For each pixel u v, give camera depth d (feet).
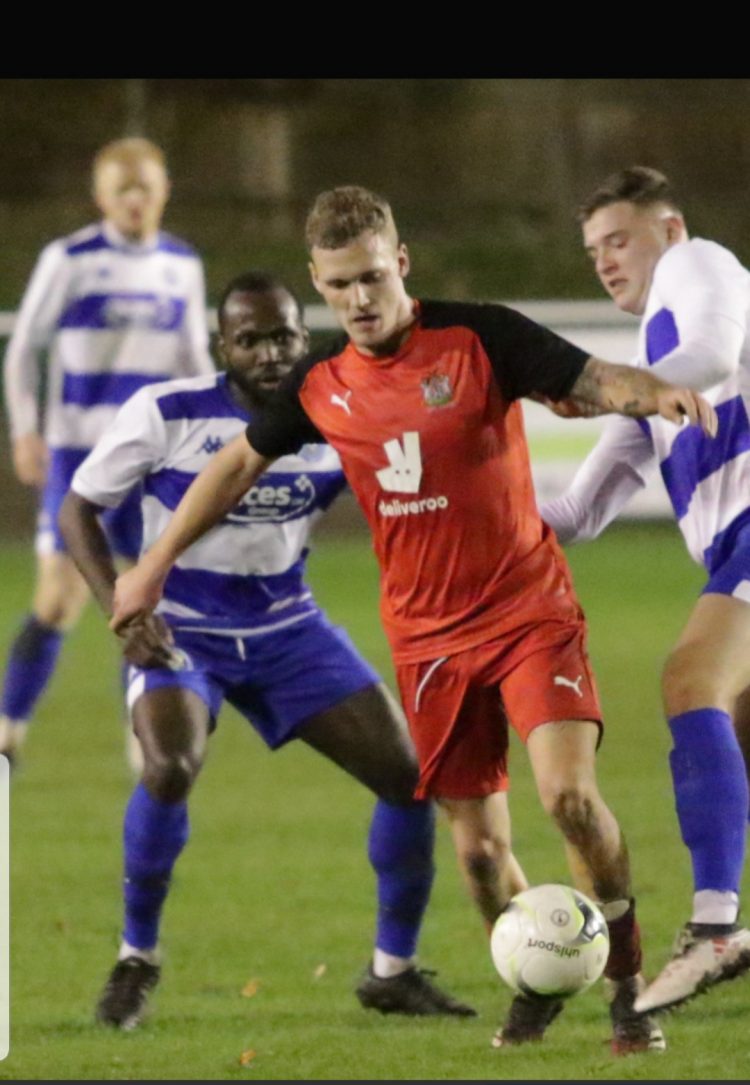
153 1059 62.13
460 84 316.81
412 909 70.13
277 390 63.72
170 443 73.56
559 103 316.19
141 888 69.36
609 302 289.74
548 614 61.87
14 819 110.22
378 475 62.08
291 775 126.31
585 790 58.90
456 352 60.80
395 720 72.43
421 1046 63.21
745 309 63.57
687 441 66.28
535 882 91.50
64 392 127.95
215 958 79.46
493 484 61.62
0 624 189.98
